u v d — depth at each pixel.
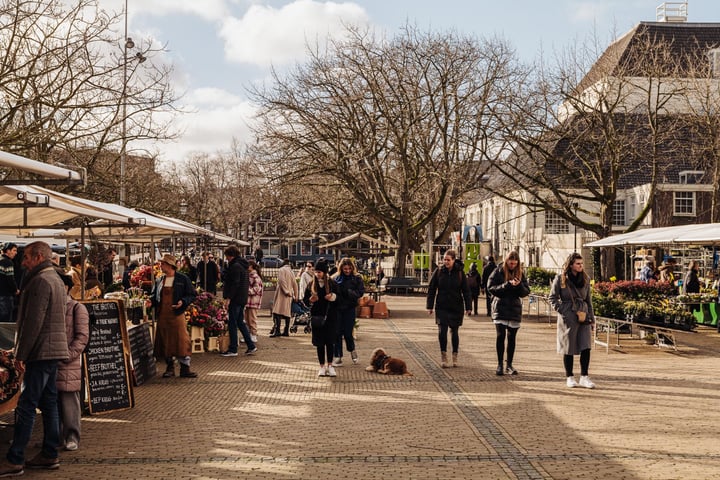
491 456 6.99
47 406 6.64
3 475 6.34
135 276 19.17
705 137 34.25
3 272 13.88
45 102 17.39
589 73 34.31
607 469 6.54
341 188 41.28
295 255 64.75
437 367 12.88
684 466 6.64
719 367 13.03
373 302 23.95
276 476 6.35
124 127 20.44
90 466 6.70
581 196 34.25
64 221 11.22
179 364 12.98
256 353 14.80
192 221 62.59
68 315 7.21
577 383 10.93
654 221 43.88
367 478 6.29
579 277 10.90
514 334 11.99
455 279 12.84
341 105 37.25
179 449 7.30
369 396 10.19
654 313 16.73
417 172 39.00
